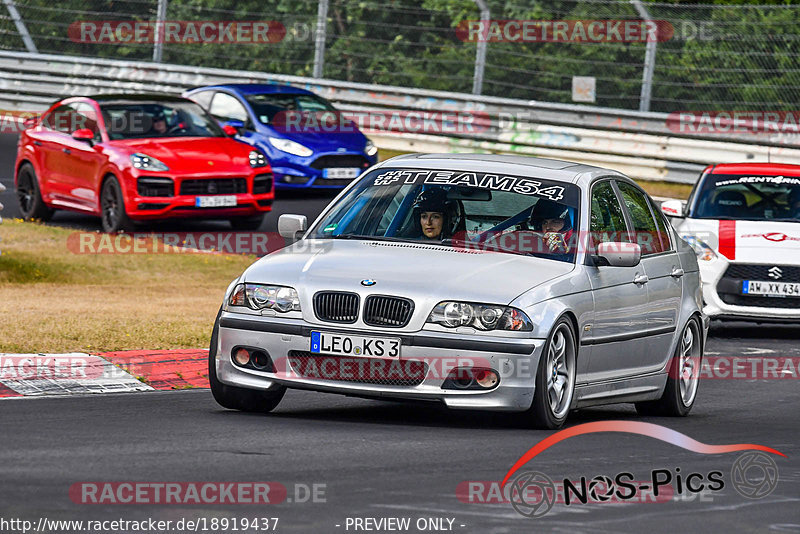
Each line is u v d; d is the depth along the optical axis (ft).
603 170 106.42
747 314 158.71
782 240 161.99
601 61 301.22
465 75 324.39
